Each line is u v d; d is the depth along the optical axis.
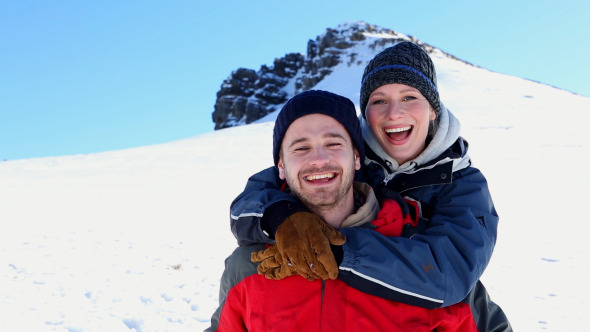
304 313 1.78
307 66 117.75
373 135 2.45
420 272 1.77
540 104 48.97
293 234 1.72
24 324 4.87
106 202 13.07
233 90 118.19
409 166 2.36
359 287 1.75
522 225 9.16
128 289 5.97
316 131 1.87
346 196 1.95
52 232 9.45
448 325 1.83
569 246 7.63
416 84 2.30
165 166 21.28
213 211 11.66
